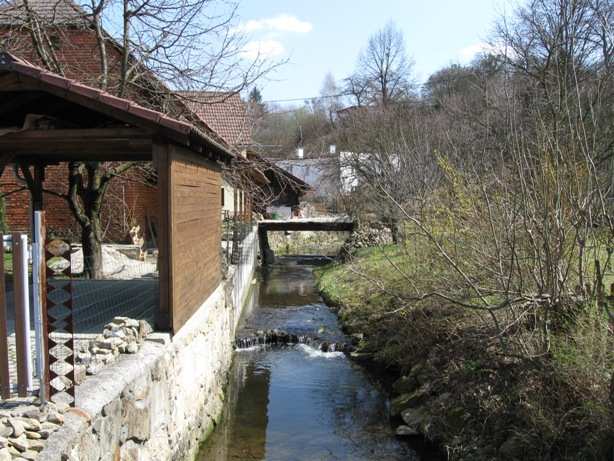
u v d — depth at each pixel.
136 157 8.57
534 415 5.73
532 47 12.45
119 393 4.06
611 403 5.03
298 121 49.47
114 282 10.20
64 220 16.31
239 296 14.60
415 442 7.69
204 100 11.66
